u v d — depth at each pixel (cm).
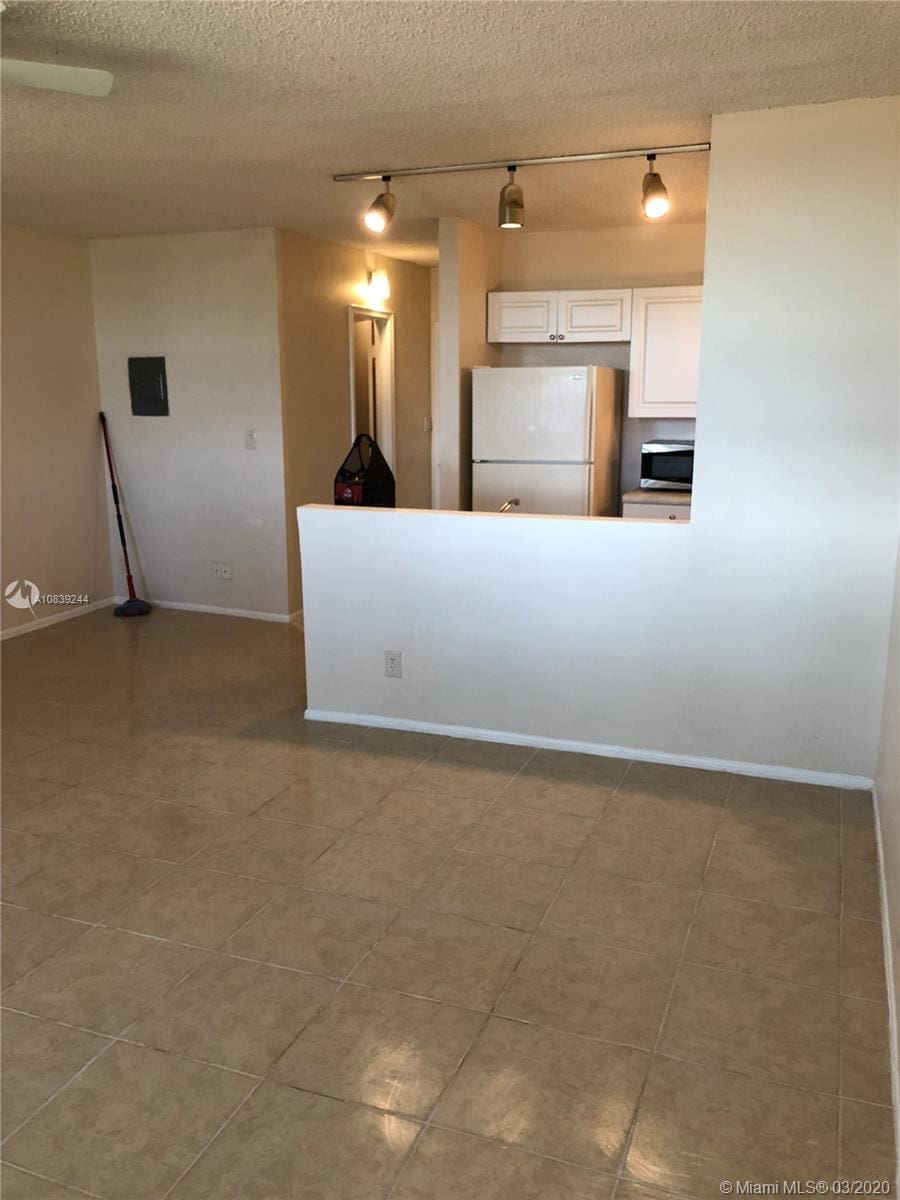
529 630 373
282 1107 194
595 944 248
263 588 588
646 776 352
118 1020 221
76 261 578
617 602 358
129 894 273
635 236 517
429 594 384
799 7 222
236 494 582
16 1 217
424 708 396
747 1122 189
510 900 269
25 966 241
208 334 566
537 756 371
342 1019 220
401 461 718
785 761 348
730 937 251
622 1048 210
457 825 314
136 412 597
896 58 258
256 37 241
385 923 258
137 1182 176
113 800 334
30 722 413
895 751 269
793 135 305
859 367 314
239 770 360
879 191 301
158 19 229
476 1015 221
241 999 228
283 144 348
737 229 317
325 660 407
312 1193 174
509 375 480
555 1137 186
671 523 347
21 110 304
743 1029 216
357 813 323
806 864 288
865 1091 197
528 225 511
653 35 241
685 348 486
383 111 307
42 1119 191
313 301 581
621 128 328
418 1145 184
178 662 501
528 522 363
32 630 567
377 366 693
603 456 500
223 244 550
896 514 319
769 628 341
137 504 612
